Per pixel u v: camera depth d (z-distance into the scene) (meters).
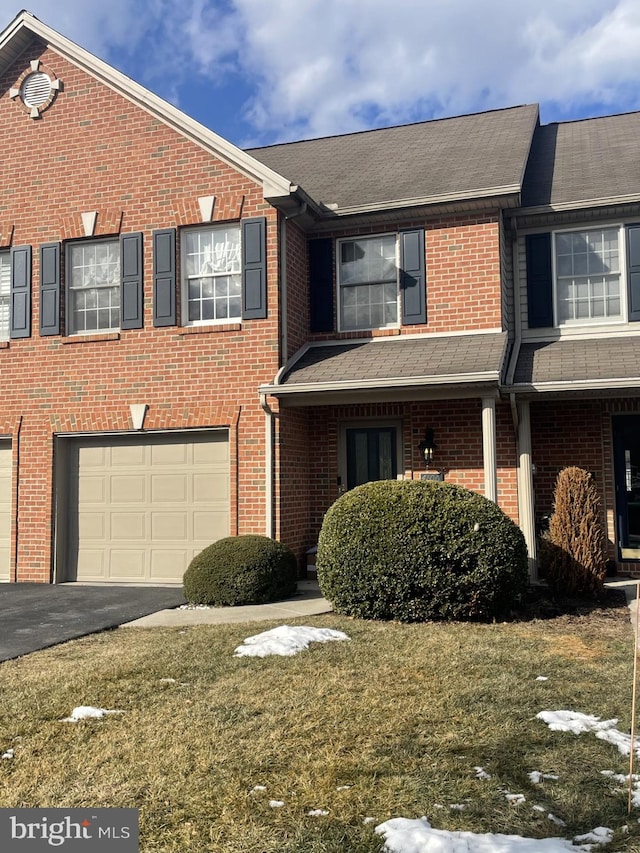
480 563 8.03
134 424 11.55
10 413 12.17
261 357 11.03
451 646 6.89
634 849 3.31
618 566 11.16
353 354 11.22
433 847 3.30
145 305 11.63
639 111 15.83
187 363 11.38
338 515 8.60
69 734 4.80
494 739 4.61
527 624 7.94
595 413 11.35
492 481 9.64
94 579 11.78
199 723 4.94
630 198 11.05
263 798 3.88
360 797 3.86
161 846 3.44
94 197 11.98
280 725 4.89
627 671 6.04
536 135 15.68
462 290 11.34
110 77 11.86
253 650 6.74
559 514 9.46
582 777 4.07
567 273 11.83
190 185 11.52
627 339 11.23
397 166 13.26
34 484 11.96
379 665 6.26
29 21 12.10
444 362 10.14
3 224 12.40
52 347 12.04
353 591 8.32
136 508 11.69
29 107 12.36
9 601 9.87
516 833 3.48
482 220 11.30
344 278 12.08
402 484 8.63
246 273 11.17
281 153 16.19
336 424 11.98
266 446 10.87
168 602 9.70
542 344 11.66
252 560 9.44
